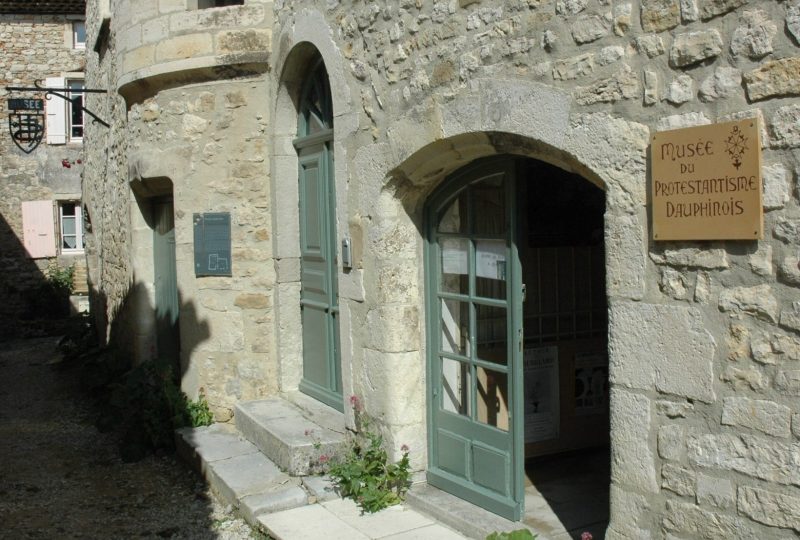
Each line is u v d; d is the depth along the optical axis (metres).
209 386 6.43
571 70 3.29
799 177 2.59
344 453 4.99
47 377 10.38
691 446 2.94
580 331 5.27
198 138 6.37
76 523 4.98
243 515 4.75
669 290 2.99
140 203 7.37
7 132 15.35
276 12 6.01
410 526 4.26
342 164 4.97
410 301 4.63
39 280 15.71
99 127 10.42
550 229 5.21
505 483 4.11
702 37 2.83
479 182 4.25
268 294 6.34
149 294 7.44
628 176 3.10
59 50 15.52
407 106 4.28
